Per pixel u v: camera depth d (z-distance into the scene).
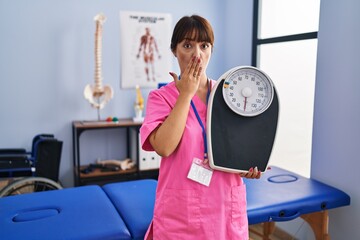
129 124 2.91
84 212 1.61
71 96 3.07
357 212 2.01
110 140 3.24
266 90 1.16
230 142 1.12
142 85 3.28
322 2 2.16
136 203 1.74
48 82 2.99
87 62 3.07
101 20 2.90
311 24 2.51
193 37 1.04
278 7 2.81
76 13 2.99
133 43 3.19
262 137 1.17
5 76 2.86
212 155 1.08
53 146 2.60
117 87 3.20
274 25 2.87
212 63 3.49
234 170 1.12
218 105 1.11
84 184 2.91
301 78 2.60
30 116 2.97
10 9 2.80
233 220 1.14
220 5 3.46
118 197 1.83
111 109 3.21
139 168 3.01
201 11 3.40
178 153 1.09
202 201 1.09
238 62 3.29
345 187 2.08
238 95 1.13
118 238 1.42
